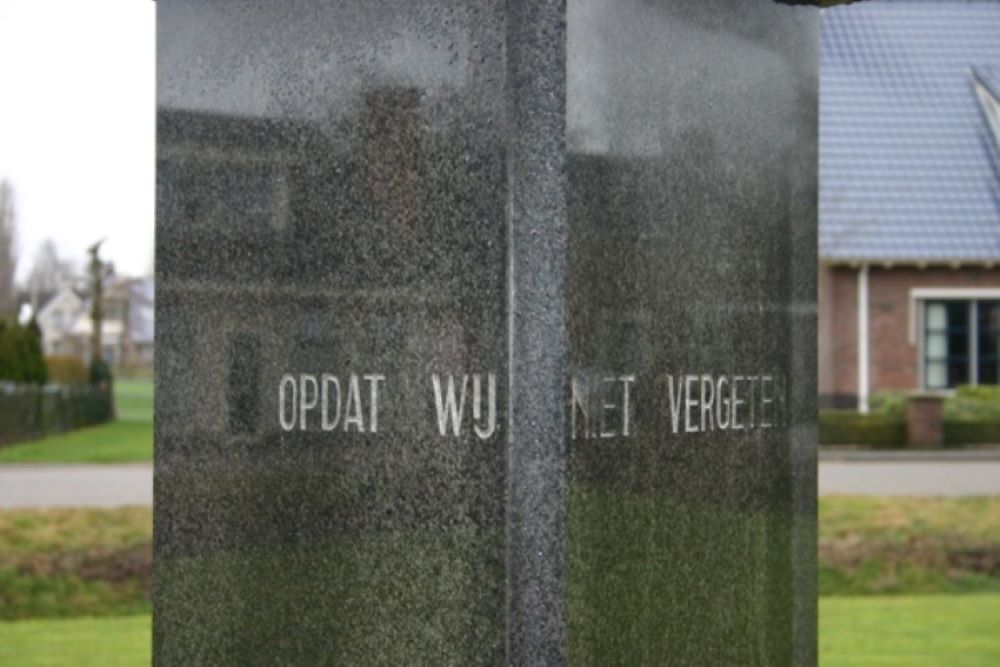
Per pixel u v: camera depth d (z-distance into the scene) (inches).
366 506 151.6
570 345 145.1
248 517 163.9
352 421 153.3
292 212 159.9
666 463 159.0
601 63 150.2
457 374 145.1
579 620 145.6
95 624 450.6
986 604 493.7
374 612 150.5
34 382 1433.3
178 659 171.5
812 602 189.8
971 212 1242.6
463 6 145.4
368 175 152.7
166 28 173.9
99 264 1771.7
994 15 1336.1
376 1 152.5
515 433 141.9
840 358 1259.8
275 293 161.6
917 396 1155.3
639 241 155.5
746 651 173.6
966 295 1249.4
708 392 167.3
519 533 141.8
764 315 179.6
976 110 1288.1
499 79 142.9
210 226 169.0
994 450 1142.3
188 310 171.2
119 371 2859.3
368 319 152.1
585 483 146.7
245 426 164.6
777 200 183.0
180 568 171.5
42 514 593.6
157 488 173.9
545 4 143.5
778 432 182.1
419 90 148.6
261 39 163.8
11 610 478.6
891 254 1228.5
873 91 1299.2
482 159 143.9
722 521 169.5
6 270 2218.3
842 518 624.4
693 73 165.6
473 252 144.3
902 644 406.9
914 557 568.1
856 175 1257.4
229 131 167.0
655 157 158.6
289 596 159.0
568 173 145.0
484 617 142.6
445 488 145.5
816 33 193.3
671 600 159.6
